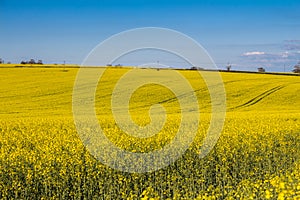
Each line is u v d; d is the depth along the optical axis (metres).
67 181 11.42
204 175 11.88
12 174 11.58
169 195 10.38
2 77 52.34
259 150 14.95
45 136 17.61
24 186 11.34
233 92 41.62
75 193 11.07
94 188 11.23
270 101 38.00
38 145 15.66
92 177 11.71
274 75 59.06
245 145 15.41
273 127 19.83
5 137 17.67
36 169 11.98
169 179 11.55
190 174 12.19
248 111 32.66
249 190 9.62
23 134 18.64
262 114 28.67
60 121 23.45
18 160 12.80
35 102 35.69
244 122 22.52
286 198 8.71
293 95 40.88
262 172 12.47
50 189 11.08
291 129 19.19
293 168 12.27
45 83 46.06
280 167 12.91
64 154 13.40
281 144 15.82
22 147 16.08
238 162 13.43
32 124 22.11
